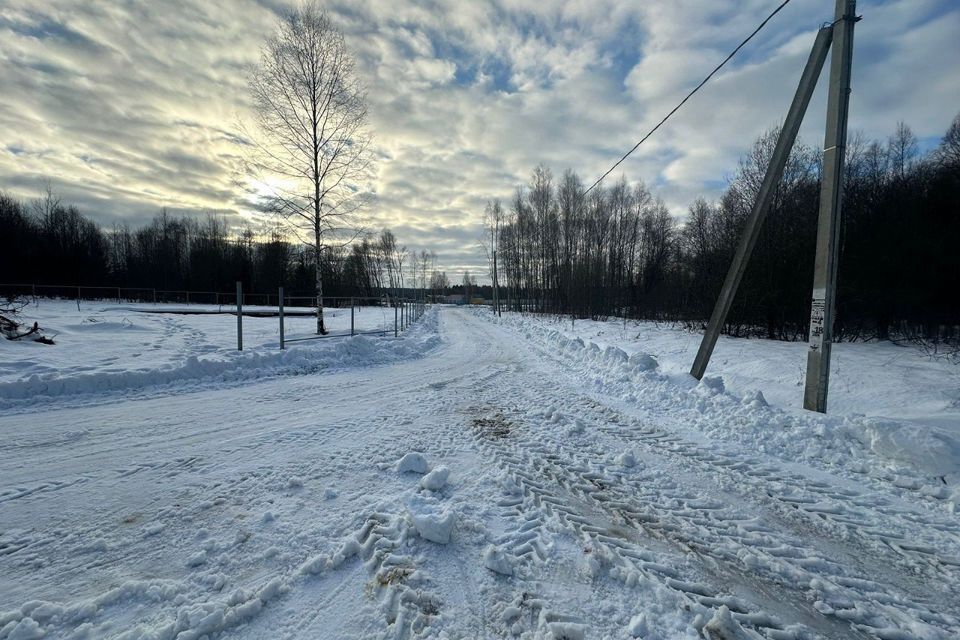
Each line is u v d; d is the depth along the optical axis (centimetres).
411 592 245
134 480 384
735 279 745
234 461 432
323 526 311
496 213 4478
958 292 1504
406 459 414
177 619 217
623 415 634
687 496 377
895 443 445
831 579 269
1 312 1142
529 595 246
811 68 650
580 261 3806
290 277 5609
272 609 230
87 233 5347
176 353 971
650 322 2667
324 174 1567
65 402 637
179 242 6322
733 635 220
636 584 257
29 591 240
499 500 359
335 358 1084
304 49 1498
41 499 346
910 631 228
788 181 1794
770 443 509
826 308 593
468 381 890
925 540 313
